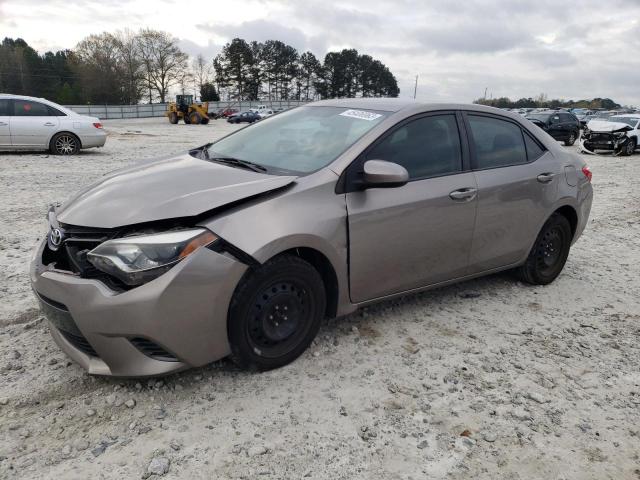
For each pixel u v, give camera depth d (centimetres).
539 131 475
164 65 8781
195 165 356
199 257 274
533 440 276
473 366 344
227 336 296
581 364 355
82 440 260
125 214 284
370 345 363
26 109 1341
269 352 314
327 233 318
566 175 475
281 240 296
